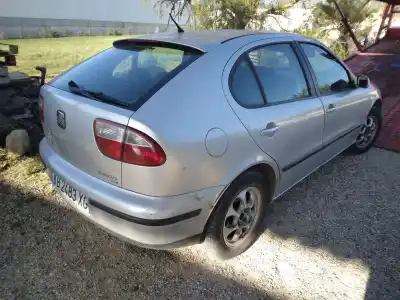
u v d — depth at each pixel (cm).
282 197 336
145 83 214
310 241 275
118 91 214
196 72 220
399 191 349
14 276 230
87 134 206
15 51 512
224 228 234
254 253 260
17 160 377
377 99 412
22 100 491
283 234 282
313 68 313
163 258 252
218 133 209
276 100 262
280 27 953
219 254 242
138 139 186
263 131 239
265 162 246
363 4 938
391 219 304
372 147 454
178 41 251
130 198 195
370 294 226
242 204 242
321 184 361
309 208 318
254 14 877
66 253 253
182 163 193
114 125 192
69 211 299
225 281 234
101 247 260
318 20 991
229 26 866
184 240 212
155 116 192
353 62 693
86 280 231
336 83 335
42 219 287
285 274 242
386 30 839
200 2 895
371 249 267
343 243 273
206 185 208
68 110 219
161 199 193
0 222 279
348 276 241
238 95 234
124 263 246
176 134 192
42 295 218
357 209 318
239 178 229
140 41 267
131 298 219
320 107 302
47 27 2069
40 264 242
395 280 238
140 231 195
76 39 1900
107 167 201
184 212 200
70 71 269
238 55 244
